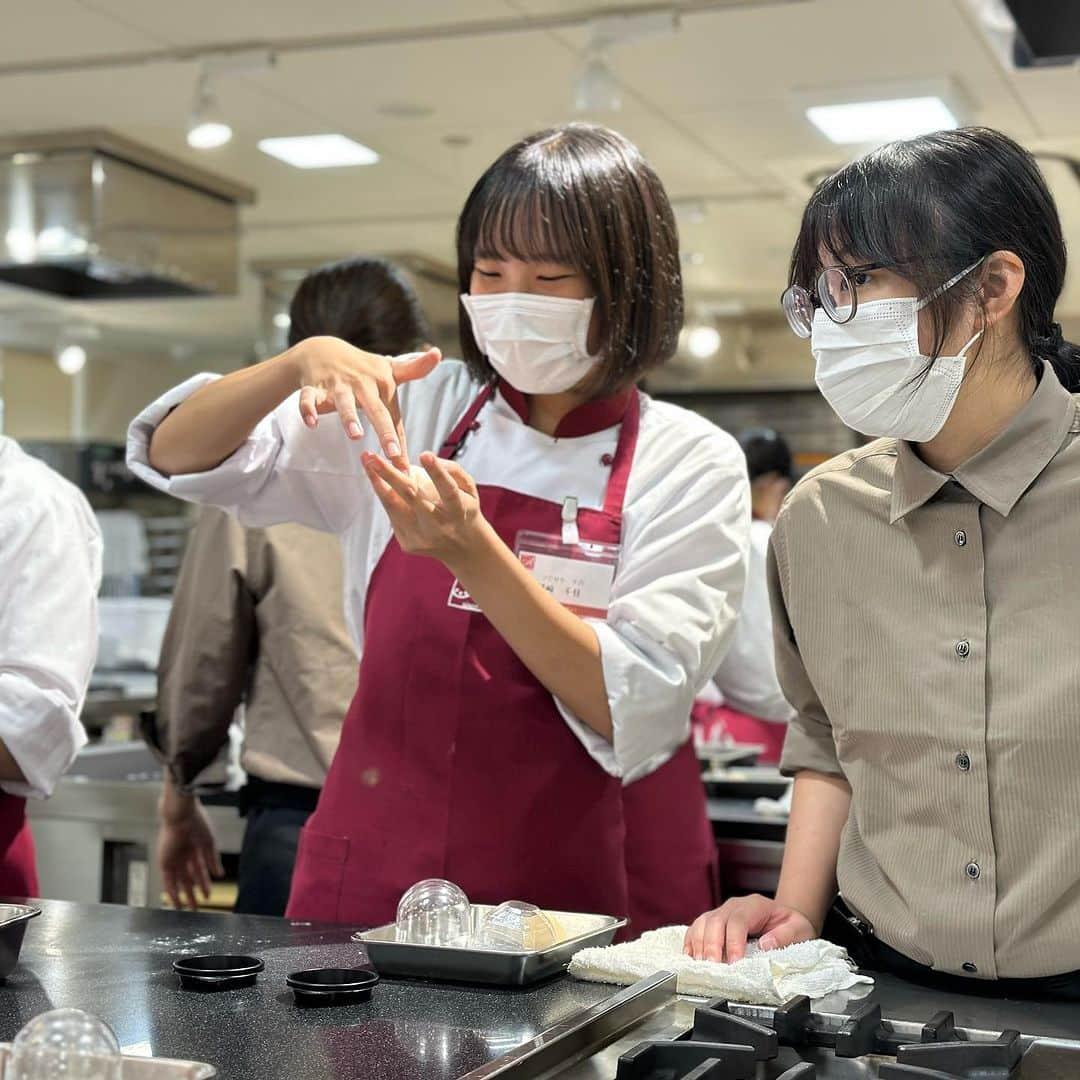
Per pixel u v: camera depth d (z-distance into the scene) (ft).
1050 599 4.53
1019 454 4.57
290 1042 3.85
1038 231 4.50
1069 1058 3.86
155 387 31.22
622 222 5.67
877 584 4.86
